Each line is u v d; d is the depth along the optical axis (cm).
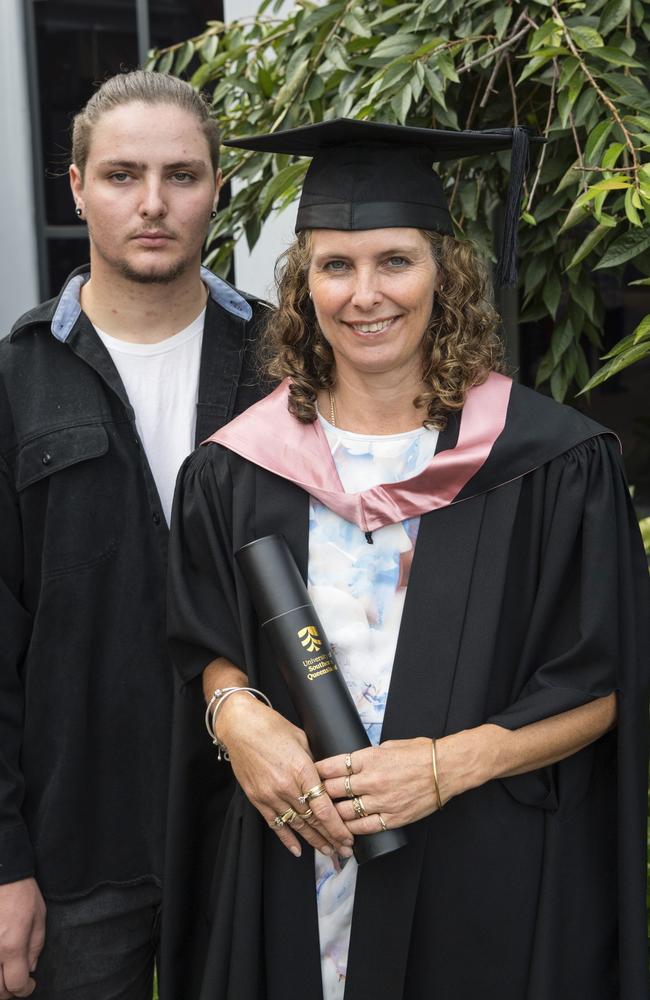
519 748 177
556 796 189
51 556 209
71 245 529
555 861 185
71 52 509
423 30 260
